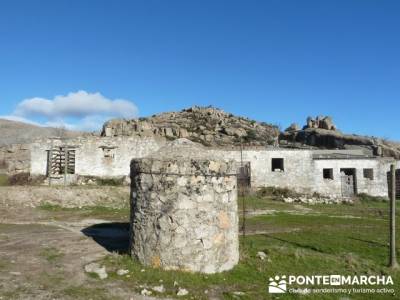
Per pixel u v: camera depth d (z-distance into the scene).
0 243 11.77
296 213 23.41
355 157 37.31
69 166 31.38
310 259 10.88
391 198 11.40
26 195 22.73
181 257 8.95
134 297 7.42
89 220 17.66
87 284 7.99
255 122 72.00
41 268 9.00
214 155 9.87
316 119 63.53
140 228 9.46
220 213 9.36
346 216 22.98
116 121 56.31
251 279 8.92
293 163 36.16
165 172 9.20
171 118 68.12
